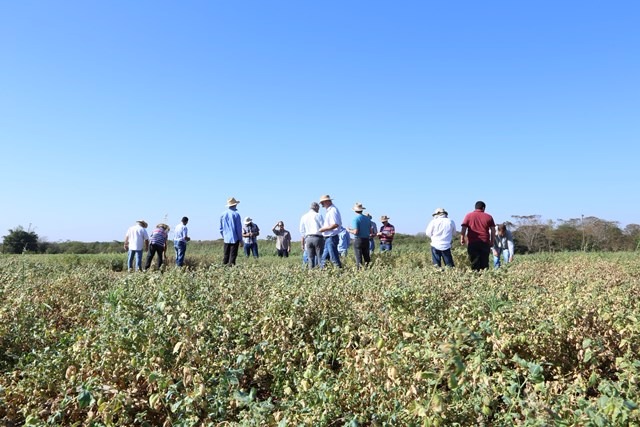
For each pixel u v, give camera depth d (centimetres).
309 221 1258
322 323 525
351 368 416
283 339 509
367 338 493
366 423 367
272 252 2623
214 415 371
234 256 1366
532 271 1017
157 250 1630
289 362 482
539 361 446
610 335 476
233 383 399
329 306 584
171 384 403
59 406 403
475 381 383
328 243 1229
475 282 751
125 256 1992
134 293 649
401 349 423
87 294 768
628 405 300
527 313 521
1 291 716
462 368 332
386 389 377
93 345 486
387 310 576
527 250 3519
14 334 565
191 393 372
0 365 533
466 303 594
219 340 508
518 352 471
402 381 387
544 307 552
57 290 790
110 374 445
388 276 826
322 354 494
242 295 669
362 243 1304
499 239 1488
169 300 580
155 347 456
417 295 608
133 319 530
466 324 512
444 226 1190
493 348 456
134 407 415
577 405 339
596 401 336
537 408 317
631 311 533
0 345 550
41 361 480
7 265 1165
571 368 457
